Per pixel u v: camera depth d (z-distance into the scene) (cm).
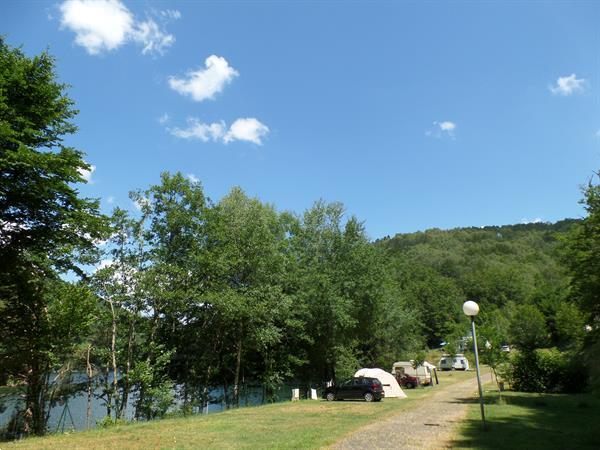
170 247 2561
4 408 2036
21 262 1941
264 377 3125
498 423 1548
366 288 3494
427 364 4353
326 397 2773
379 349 4716
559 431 1362
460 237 18938
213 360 2970
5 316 1997
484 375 5347
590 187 2414
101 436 1373
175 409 2491
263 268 2878
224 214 2898
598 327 2619
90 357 2277
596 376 2923
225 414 1948
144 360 2414
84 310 1967
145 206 2517
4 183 1619
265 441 1207
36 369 1942
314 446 1118
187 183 2594
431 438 1246
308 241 3584
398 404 2373
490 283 11312
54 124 1878
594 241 2391
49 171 1675
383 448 1099
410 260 13538
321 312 3222
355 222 3600
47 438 1358
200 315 2722
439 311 9650
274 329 2839
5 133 1512
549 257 14100
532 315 5672
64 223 1927
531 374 3134
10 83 1700
